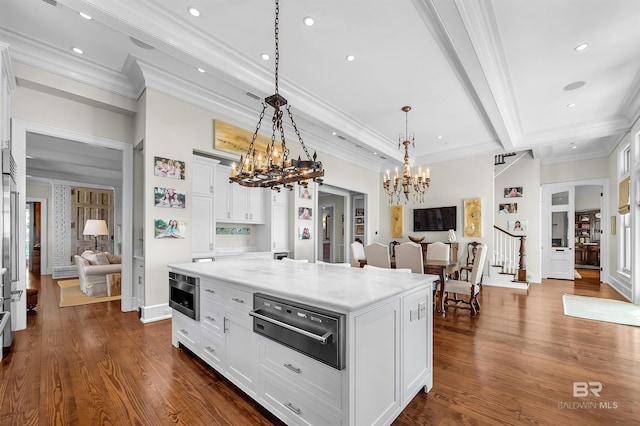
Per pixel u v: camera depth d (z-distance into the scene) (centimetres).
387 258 470
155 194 383
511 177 735
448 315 416
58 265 789
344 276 224
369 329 157
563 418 184
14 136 333
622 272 565
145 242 374
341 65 345
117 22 248
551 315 413
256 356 194
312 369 159
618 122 495
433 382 228
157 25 266
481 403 200
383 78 374
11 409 191
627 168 566
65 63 346
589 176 708
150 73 372
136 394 209
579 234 1052
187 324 275
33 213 943
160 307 385
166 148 396
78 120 380
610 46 307
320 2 249
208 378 232
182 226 410
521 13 260
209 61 308
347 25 277
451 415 187
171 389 216
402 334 187
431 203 735
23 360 262
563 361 264
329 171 676
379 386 165
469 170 679
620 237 585
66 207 808
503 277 630
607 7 251
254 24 279
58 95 362
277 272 246
